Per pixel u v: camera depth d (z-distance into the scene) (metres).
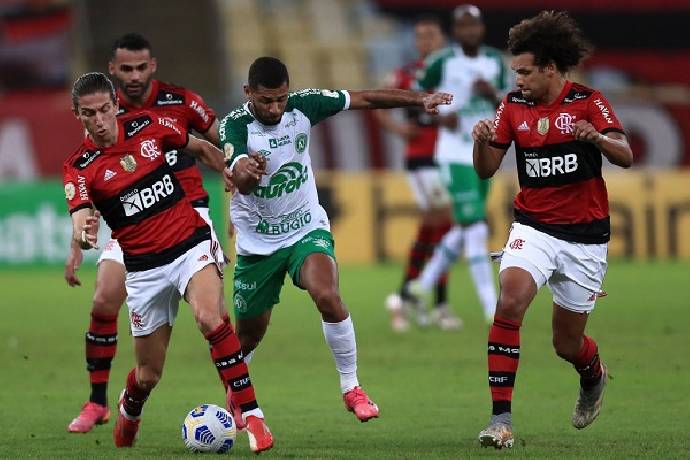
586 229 22.78
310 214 24.97
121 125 22.98
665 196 74.44
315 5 103.38
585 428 25.55
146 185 22.83
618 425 25.88
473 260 44.41
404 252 73.75
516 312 22.16
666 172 75.69
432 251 45.41
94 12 97.25
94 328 26.52
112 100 22.58
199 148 24.02
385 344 40.94
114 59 27.22
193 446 22.34
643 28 94.31
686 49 94.56
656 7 94.00
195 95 27.83
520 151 22.91
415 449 22.91
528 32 22.31
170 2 98.88
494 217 71.38
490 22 94.06
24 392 32.16
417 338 42.47
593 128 21.48
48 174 74.94
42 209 71.50
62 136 74.81
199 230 23.12
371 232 73.50
